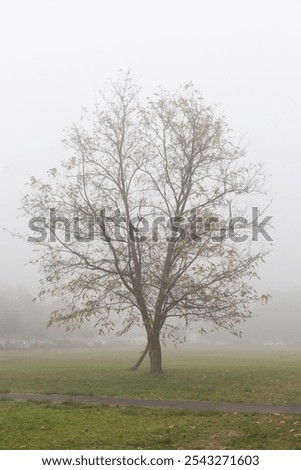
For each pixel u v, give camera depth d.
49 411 19.55
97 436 15.12
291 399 23.02
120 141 37.19
